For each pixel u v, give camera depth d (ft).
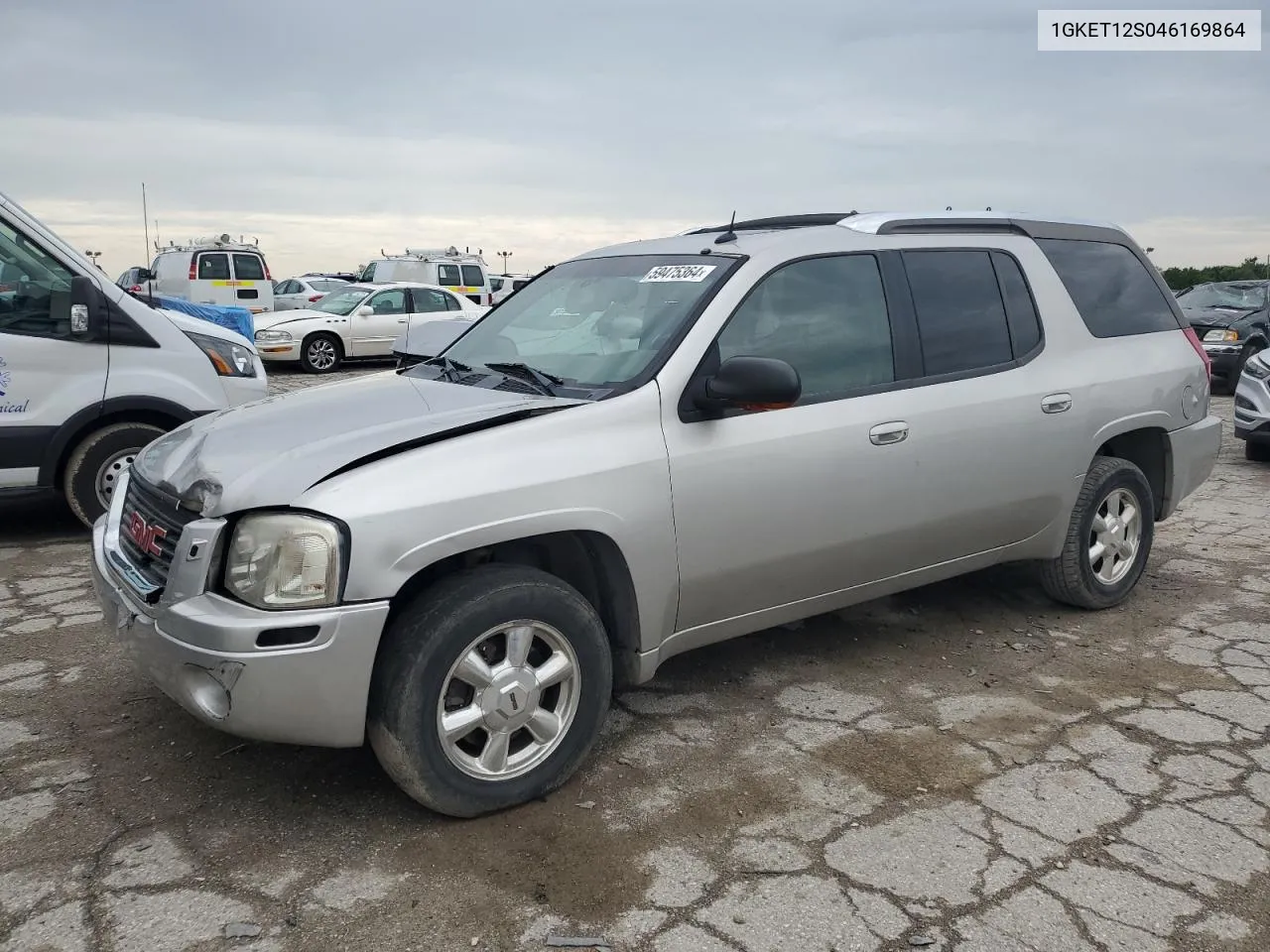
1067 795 11.01
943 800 10.87
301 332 59.82
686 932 8.64
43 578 18.16
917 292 14.19
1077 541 16.16
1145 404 16.66
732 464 11.79
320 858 9.64
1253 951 8.54
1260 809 10.77
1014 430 14.64
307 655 9.23
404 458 9.94
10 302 19.97
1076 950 8.51
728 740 12.24
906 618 16.72
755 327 12.47
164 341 21.31
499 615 10.10
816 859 9.75
